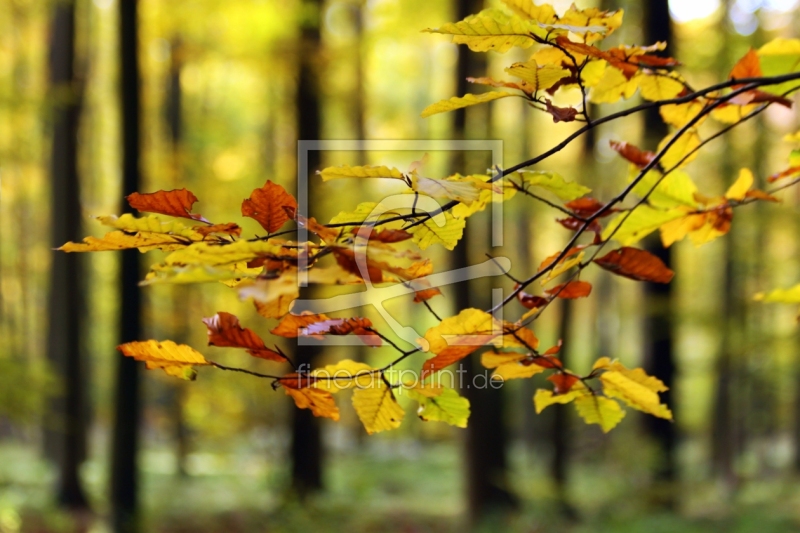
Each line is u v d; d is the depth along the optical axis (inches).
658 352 349.1
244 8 382.9
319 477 398.6
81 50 515.2
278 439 458.6
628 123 323.6
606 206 46.9
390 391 41.9
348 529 351.9
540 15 44.5
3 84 296.0
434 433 691.4
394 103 542.3
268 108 508.1
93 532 347.6
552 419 412.2
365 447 733.9
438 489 506.9
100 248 37.7
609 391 47.3
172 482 484.7
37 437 746.2
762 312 450.9
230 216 436.5
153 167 435.8
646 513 340.5
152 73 517.3
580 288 47.4
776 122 295.1
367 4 406.3
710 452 647.1
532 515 342.3
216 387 430.0
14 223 709.9
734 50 275.7
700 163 310.2
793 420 674.8
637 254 47.2
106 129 637.3
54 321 504.4
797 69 58.0
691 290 570.9
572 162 327.0
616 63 49.6
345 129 528.1
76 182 401.7
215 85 652.1
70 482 398.0
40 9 413.7
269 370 409.4
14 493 420.2
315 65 353.7
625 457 353.4
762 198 56.6
